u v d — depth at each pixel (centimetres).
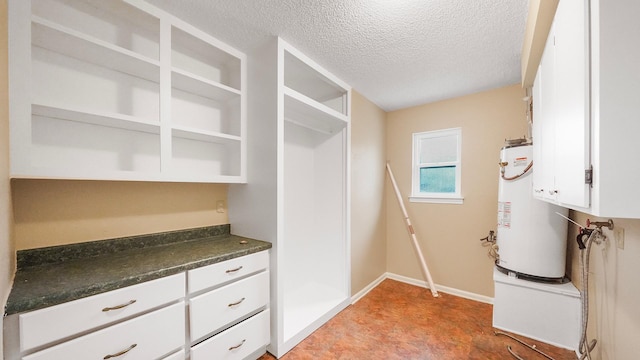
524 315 200
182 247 166
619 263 125
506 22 157
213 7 147
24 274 114
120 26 151
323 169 280
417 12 150
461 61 208
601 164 73
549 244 196
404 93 278
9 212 101
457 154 292
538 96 157
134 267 126
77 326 99
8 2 101
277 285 179
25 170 105
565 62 101
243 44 187
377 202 317
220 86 178
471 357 178
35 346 90
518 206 207
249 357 171
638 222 109
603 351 140
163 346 123
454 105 289
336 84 241
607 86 72
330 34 173
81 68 138
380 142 324
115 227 153
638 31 69
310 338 200
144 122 141
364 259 289
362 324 221
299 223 277
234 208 207
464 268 280
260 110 188
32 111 118
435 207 300
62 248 133
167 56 150
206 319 140
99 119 133
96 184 146
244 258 162
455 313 240
